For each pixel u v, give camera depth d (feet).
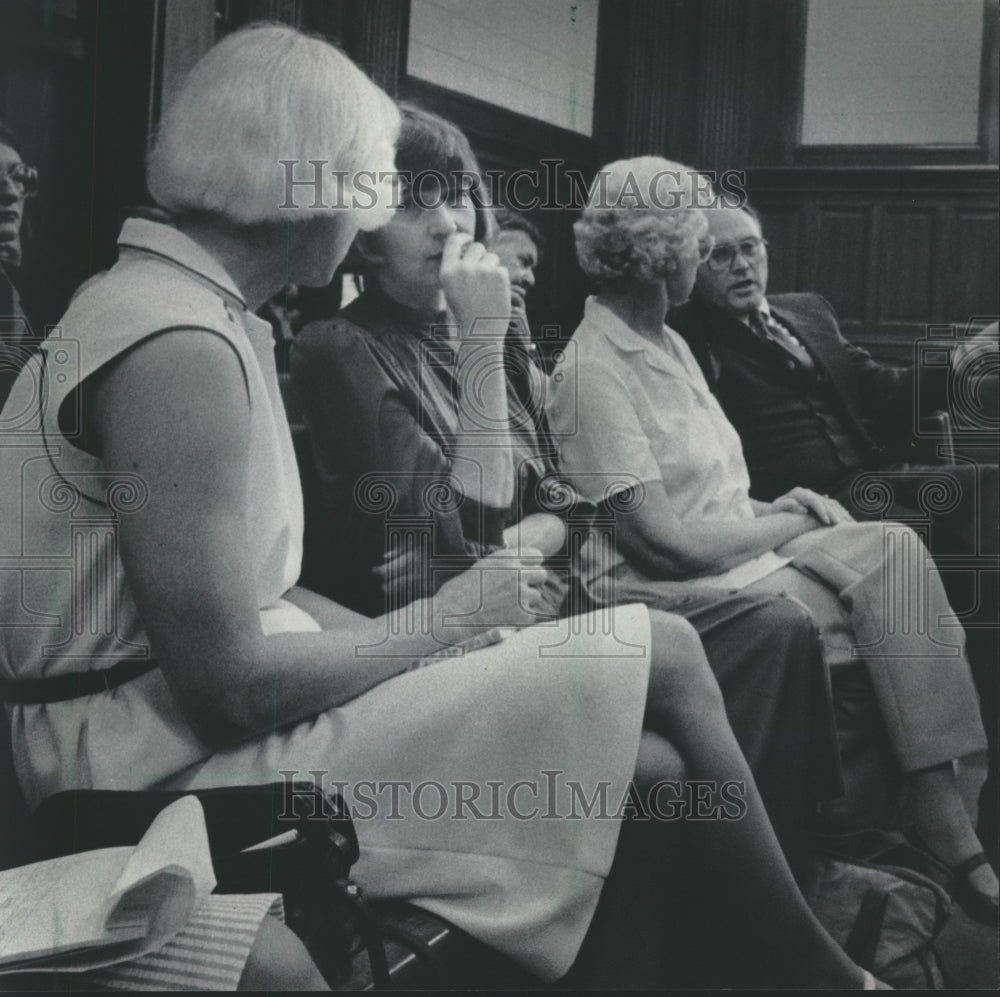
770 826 9.09
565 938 8.14
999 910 10.39
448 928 7.97
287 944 6.64
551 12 10.03
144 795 7.70
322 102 8.84
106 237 10.09
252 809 7.29
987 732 10.43
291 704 8.14
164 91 9.84
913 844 10.40
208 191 8.64
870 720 10.38
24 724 8.46
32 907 6.73
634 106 10.30
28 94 9.96
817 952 9.39
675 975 8.96
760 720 10.03
